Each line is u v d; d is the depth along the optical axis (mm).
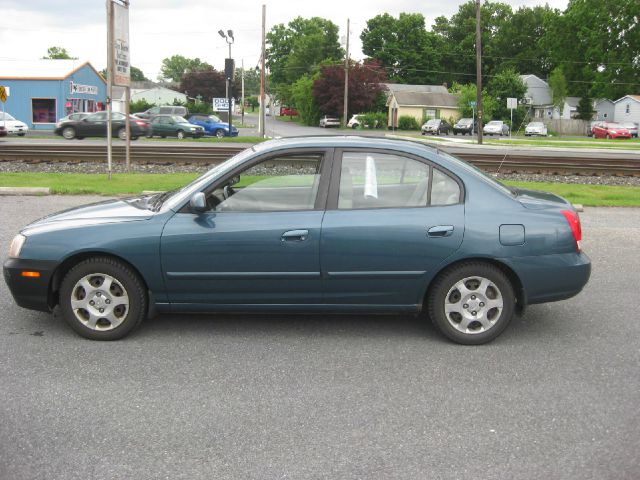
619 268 7988
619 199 13781
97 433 3857
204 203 5172
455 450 3695
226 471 3459
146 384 4562
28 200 12195
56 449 3668
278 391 4473
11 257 5410
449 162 5410
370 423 4020
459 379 4711
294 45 120000
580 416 4133
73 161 19562
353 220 5254
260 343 5418
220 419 4055
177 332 5664
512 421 4059
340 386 4566
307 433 3883
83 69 53625
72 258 5379
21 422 3980
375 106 80750
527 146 37500
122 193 13016
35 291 5348
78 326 5406
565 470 3490
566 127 76688
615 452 3682
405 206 5316
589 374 4824
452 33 119500
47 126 50312
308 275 5277
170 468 3486
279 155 5359
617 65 84875
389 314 5879
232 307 5422
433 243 5234
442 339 5555
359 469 3486
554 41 92188
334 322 5980
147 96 88875
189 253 5258
